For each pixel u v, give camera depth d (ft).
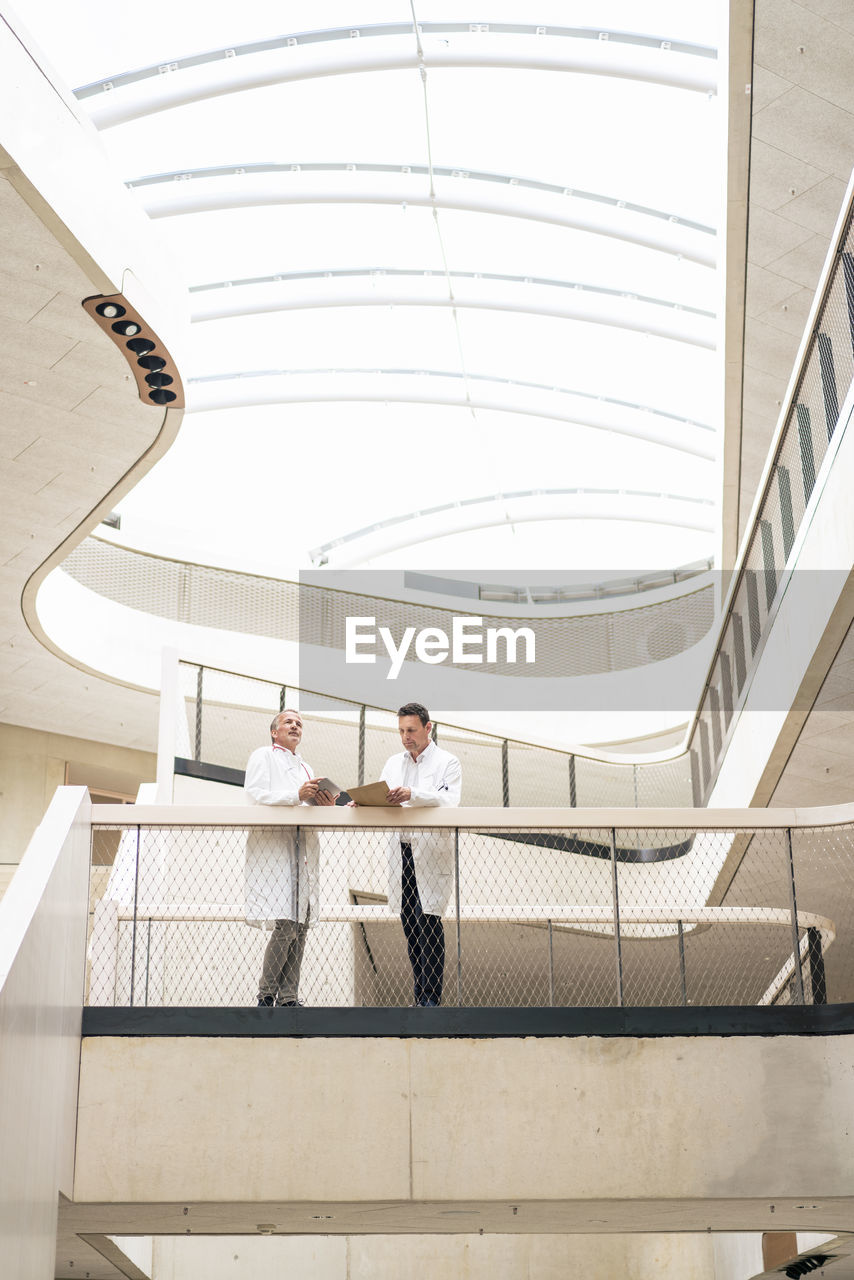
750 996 54.80
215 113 55.36
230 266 64.49
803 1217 27.12
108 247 32.99
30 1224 17.63
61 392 37.81
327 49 51.90
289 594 64.59
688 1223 28.35
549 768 56.03
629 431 75.72
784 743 37.91
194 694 45.29
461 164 58.90
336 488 83.20
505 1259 49.19
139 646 59.16
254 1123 22.79
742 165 39.65
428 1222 27.27
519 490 84.23
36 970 18.30
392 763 26.50
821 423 30.99
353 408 77.92
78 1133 22.50
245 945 35.65
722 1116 23.29
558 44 51.44
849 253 28.32
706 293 65.10
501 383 75.10
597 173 58.85
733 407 51.16
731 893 47.47
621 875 51.52
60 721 63.72
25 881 19.39
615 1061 23.53
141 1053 23.04
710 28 49.62
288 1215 25.12
